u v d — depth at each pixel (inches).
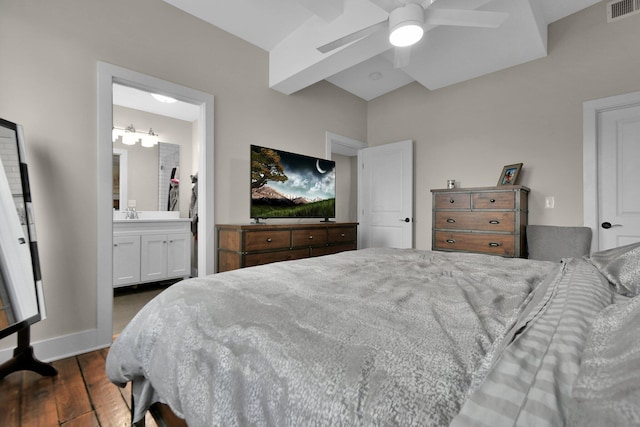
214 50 109.0
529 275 46.3
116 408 55.2
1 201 63.7
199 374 26.9
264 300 34.0
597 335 19.2
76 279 78.6
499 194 111.7
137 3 90.0
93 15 81.9
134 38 89.1
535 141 117.4
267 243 104.7
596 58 103.8
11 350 70.2
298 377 20.4
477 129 134.1
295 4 99.3
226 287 39.5
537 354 18.5
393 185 160.9
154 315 37.1
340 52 99.6
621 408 12.1
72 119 78.2
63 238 76.9
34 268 67.0
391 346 22.3
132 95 140.8
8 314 61.4
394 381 18.3
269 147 127.1
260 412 21.3
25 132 71.7
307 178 135.3
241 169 117.0
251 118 120.8
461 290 37.5
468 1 81.7
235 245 100.3
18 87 71.1
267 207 118.6
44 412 53.9
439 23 73.6
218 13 102.9
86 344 79.2
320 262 58.5
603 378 14.4
